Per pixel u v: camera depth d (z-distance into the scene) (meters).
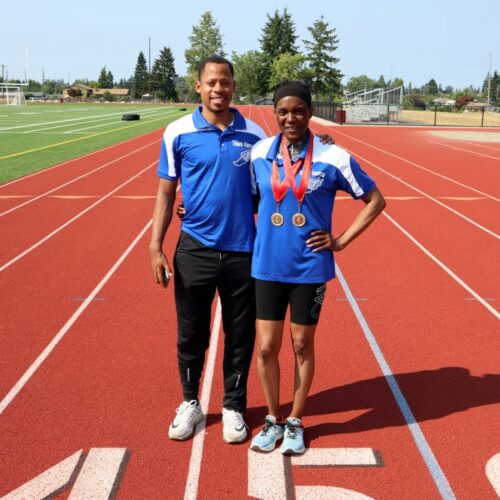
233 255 3.43
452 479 3.12
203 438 3.51
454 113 72.00
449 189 13.72
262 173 3.26
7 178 14.61
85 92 124.44
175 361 4.57
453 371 4.43
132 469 3.20
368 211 3.29
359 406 3.90
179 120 3.44
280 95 3.16
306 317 3.31
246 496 2.97
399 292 6.30
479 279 6.78
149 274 6.92
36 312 5.66
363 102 51.34
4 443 3.44
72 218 10.10
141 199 11.93
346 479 3.11
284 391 4.10
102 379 4.27
